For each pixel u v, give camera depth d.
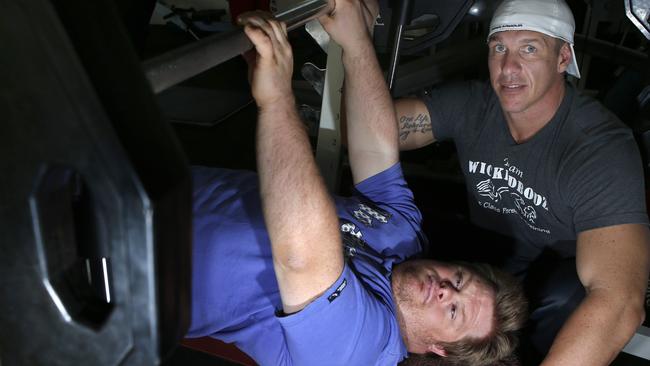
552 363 1.56
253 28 1.11
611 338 1.58
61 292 0.43
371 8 1.75
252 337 1.57
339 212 1.77
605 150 1.70
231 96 4.12
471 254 2.15
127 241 0.40
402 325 1.74
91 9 0.40
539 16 1.70
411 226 1.88
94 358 0.44
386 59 3.90
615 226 1.67
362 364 1.52
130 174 0.38
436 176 2.92
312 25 2.08
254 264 1.55
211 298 1.59
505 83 1.77
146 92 0.41
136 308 0.42
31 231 0.41
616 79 2.69
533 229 1.96
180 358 2.02
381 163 1.87
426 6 2.27
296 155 1.25
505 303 1.74
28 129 0.39
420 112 2.06
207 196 1.70
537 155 1.82
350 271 1.42
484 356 1.74
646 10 2.17
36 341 0.44
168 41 5.29
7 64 0.37
